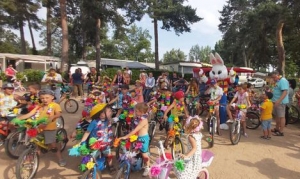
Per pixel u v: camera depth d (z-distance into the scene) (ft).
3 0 92.43
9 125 21.85
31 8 105.70
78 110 40.29
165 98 26.30
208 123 27.30
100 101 25.59
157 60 120.47
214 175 18.54
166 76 48.19
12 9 94.68
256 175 18.78
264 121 28.19
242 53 178.60
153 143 24.52
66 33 85.46
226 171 19.29
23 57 111.45
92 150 14.84
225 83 38.63
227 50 201.36
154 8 99.45
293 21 73.15
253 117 33.01
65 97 37.68
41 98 18.26
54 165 19.12
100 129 15.61
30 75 84.07
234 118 28.50
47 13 123.24
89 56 214.28
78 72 49.62
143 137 16.83
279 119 29.66
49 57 122.42
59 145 19.04
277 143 26.71
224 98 30.81
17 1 100.78
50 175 17.48
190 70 126.21
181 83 49.08
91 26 106.42
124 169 15.66
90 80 49.78
